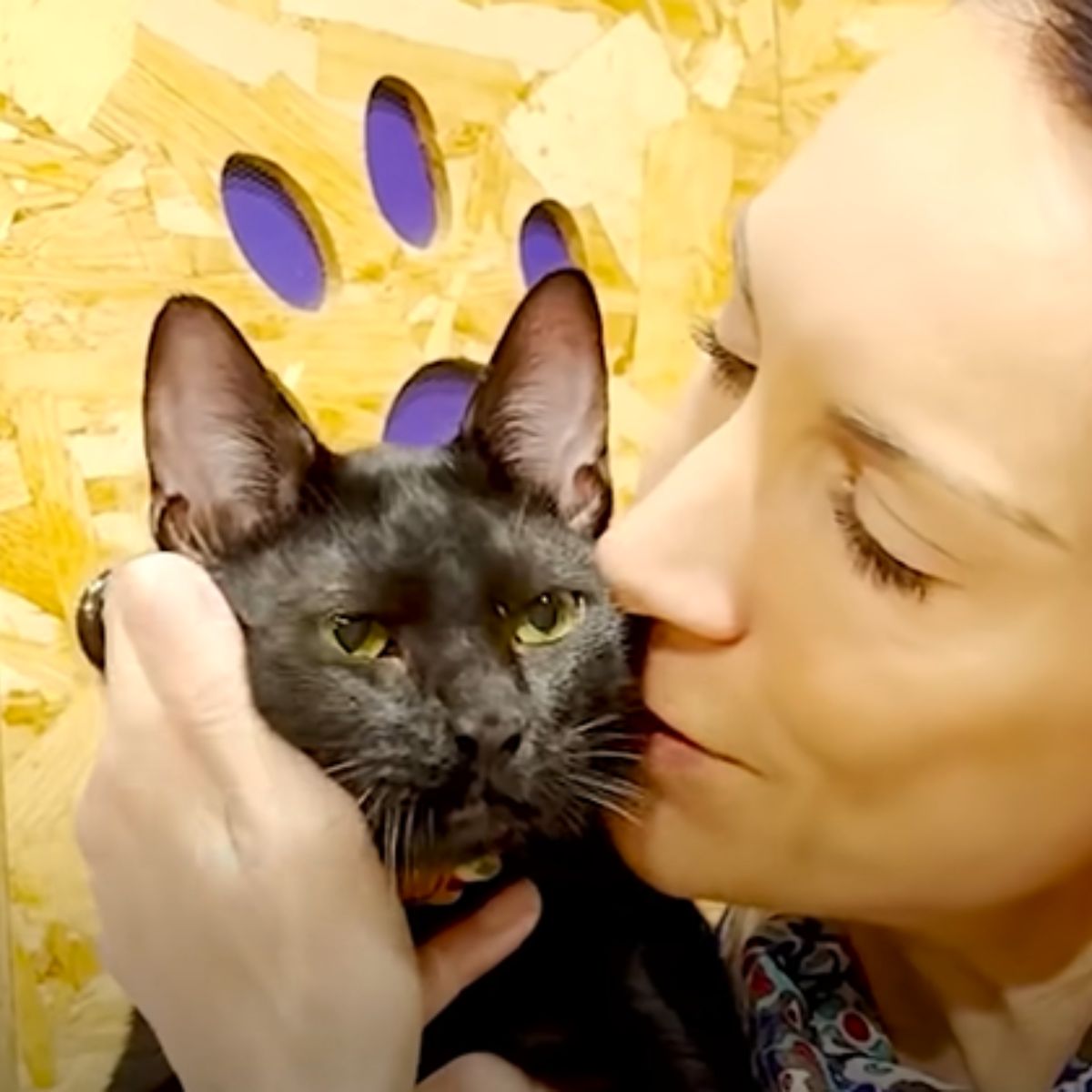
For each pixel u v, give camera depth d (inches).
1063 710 20.7
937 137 20.6
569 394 26.0
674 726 22.6
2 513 27.5
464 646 23.9
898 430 20.1
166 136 28.4
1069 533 20.0
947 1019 24.3
